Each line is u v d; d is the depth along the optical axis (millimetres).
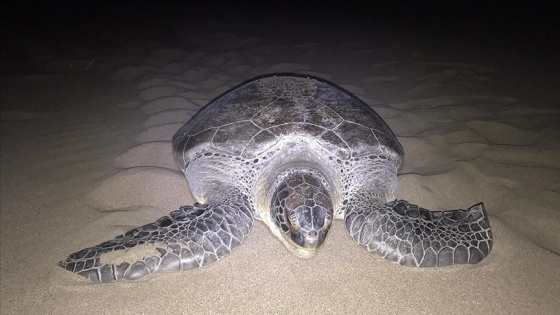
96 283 878
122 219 1083
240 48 2738
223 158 1128
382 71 2348
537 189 1232
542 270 921
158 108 1788
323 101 1237
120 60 2453
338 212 1118
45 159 1406
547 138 1564
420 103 1910
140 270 875
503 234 1012
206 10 3805
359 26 3387
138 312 820
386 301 855
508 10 3828
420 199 1195
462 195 1216
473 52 2686
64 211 1125
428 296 866
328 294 874
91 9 3691
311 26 3373
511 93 2025
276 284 898
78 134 1585
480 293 871
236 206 1013
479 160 1398
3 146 1498
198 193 1134
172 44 2799
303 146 1101
